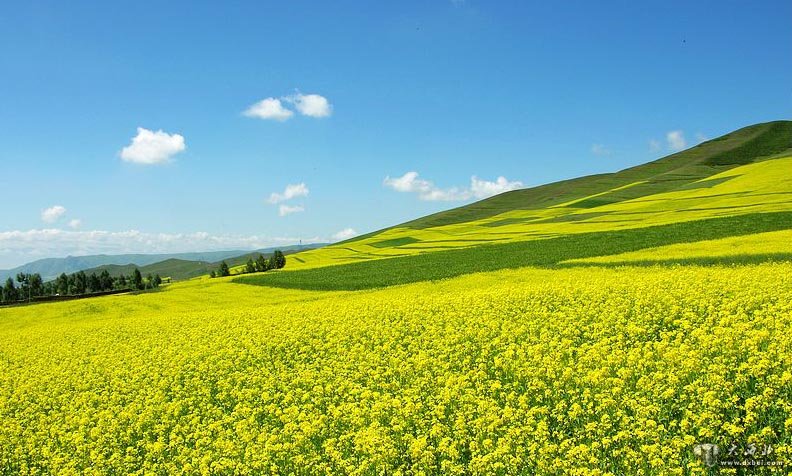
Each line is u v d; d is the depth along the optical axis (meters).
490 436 11.09
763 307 17.45
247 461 11.71
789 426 9.42
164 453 13.26
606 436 10.23
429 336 20.00
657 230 50.84
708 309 18.33
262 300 46.50
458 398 13.20
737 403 11.07
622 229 55.66
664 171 155.88
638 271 32.53
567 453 9.48
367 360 18.00
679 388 11.76
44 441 15.50
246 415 14.55
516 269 41.91
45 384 20.95
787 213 48.59
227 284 59.41
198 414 15.77
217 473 11.67
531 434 10.51
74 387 20.16
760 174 93.19
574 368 14.02
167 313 43.31
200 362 21.12
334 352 20.36
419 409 12.82
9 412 18.33
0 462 14.38
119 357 24.16
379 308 27.73
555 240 56.41
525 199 167.88
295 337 23.27
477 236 90.31
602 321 18.70
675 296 21.39
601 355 14.37
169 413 15.66
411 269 52.22
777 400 10.30
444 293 34.03
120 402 17.67
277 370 18.91
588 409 11.23
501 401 13.02
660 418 10.75
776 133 169.50
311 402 14.87
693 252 36.69
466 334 19.55
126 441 14.48
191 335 27.33
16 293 87.88
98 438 14.35
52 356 26.44
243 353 21.61
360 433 11.45
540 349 15.64
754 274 24.27
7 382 22.09
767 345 13.45
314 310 30.72
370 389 15.36
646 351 14.01
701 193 87.38
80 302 53.03
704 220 51.59
